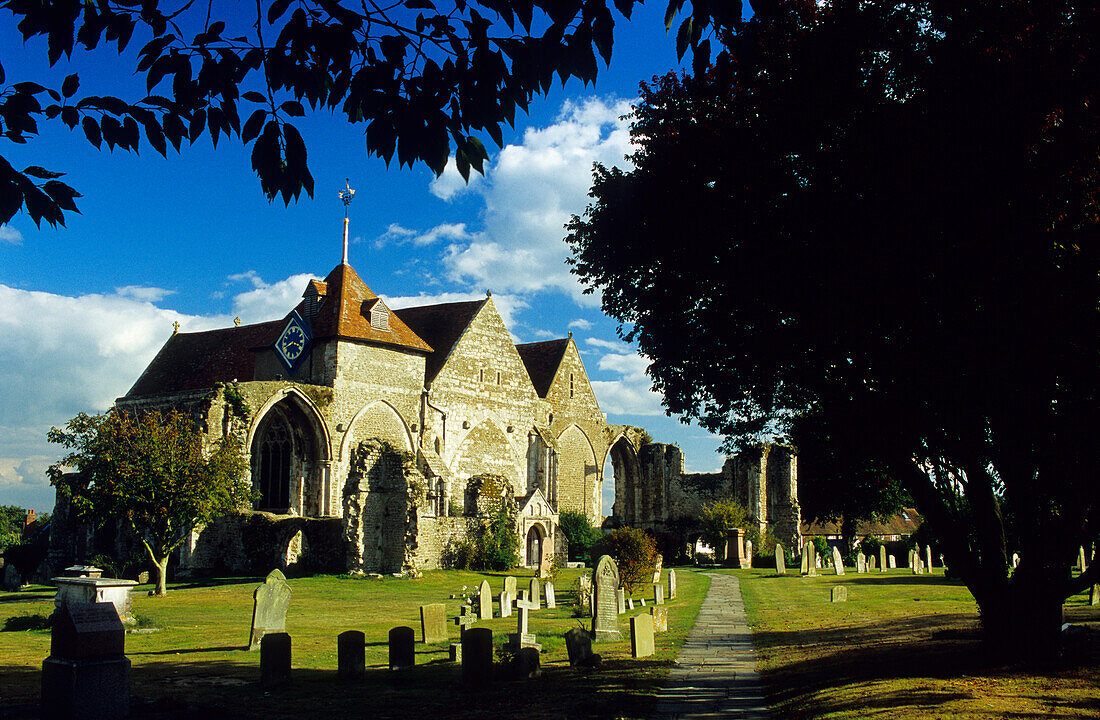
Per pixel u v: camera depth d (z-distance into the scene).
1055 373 12.91
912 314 13.35
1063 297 12.35
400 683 15.17
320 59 6.24
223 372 56.34
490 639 14.97
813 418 17.09
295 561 43.41
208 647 19.73
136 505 33.34
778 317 15.12
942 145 12.45
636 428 72.00
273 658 14.72
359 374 51.47
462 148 6.91
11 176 6.13
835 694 12.70
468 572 46.28
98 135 6.62
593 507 67.50
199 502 33.50
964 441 14.55
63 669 11.00
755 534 61.72
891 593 34.03
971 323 13.03
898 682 13.08
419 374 54.97
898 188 12.83
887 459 15.10
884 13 13.51
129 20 6.23
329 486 48.72
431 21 6.41
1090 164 12.19
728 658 17.97
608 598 21.16
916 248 12.95
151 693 14.00
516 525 50.69
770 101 14.08
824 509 20.48
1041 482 13.95
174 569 42.03
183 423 37.91
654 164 15.53
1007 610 14.65
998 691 12.05
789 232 14.06
